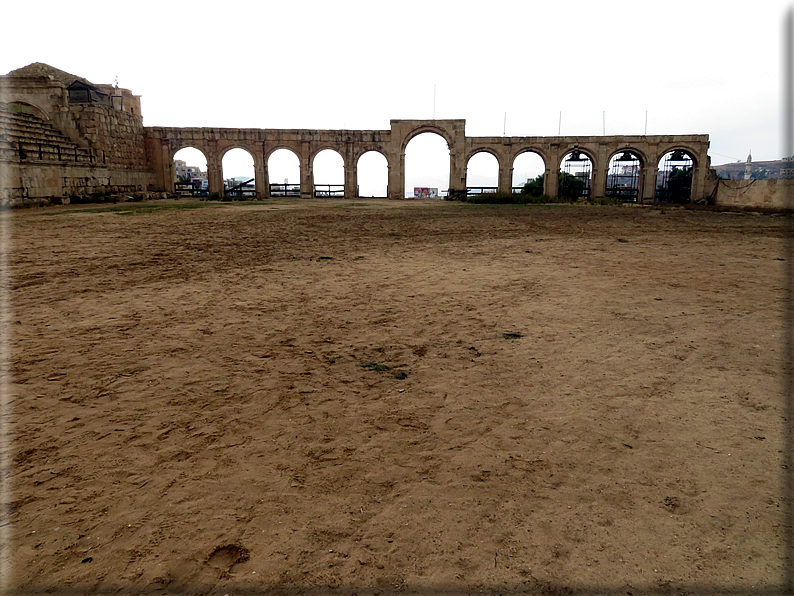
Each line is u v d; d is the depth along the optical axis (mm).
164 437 3820
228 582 2449
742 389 4570
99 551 2660
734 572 2482
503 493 3141
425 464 3469
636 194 50781
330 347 5801
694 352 5512
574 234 16734
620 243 14406
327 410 4270
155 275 9688
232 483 3248
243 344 5887
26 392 4566
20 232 15750
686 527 2818
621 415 4121
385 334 6254
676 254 12328
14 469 3389
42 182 28766
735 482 3205
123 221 19688
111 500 3082
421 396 4531
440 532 2801
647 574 2482
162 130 44469
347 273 10016
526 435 3840
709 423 3965
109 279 9281
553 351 5605
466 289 8609
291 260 11469
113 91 44969
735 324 6500
